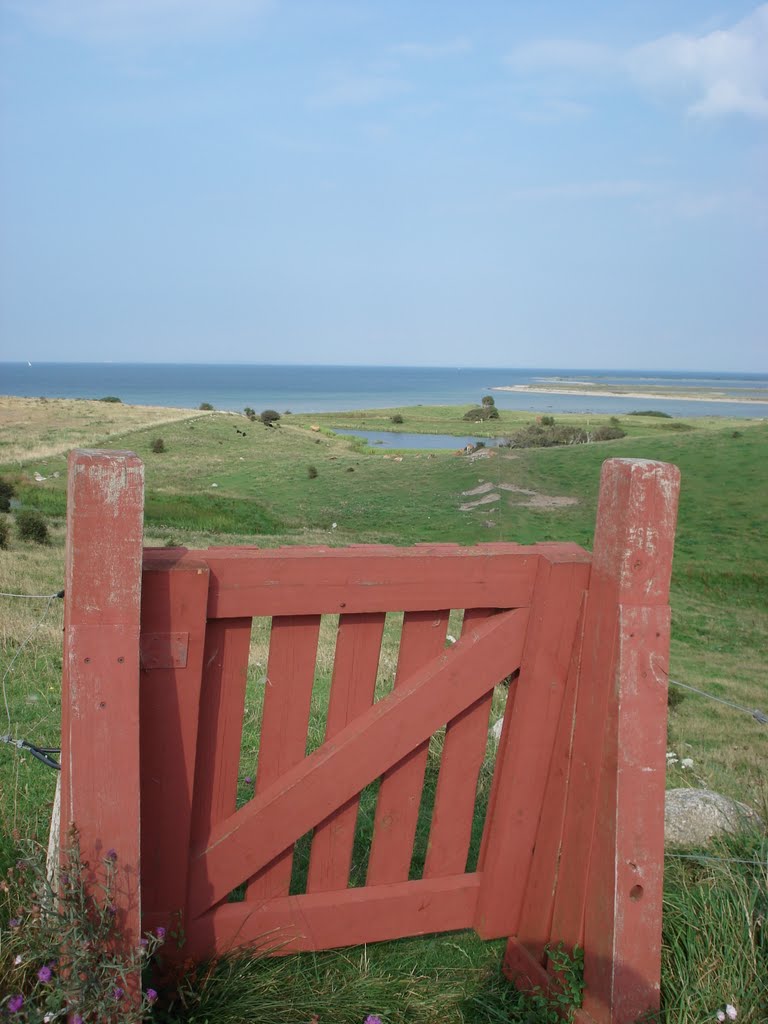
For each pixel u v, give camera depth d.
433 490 48.75
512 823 2.40
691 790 3.64
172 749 2.03
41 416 80.62
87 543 1.79
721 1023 2.17
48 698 5.49
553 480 47.44
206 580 2.00
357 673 2.29
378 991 2.25
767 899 2.53
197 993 2.06
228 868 2.17
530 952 2.39
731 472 45.78
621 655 2.13
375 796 3.66
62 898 1.76
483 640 2.33
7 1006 1.80
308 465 59.12
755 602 28.69
